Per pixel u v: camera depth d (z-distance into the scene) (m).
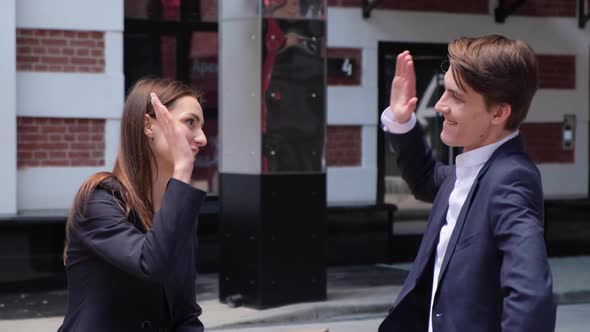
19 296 10.67
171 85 3.00
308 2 9.66
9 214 11.18
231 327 9.12
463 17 13.56
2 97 11.22
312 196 9.76
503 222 2.80
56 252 11.00
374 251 12.85
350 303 9.88
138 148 2.96
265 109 9.53
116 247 2.78
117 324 2.89
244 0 9.62
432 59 13.62
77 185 11.73
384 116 3.37
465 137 2.97
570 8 14.15
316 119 9.73
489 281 2.85
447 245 2.97
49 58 11.58
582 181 14.30
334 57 13.01
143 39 12.43
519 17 13.90
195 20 12.60
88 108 11.72
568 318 9.98
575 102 14.21
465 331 2.84
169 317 2.99
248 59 9.60
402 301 3.05
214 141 12.76
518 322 2.63
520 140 2.99
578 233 13.84
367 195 13.19
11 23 11.23
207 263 12.00
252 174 9.59
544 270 2.69
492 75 2.86
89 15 11.69
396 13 13.24
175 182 2.78
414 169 3.39
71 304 2.94
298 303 9.75
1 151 11.22
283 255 9.65
